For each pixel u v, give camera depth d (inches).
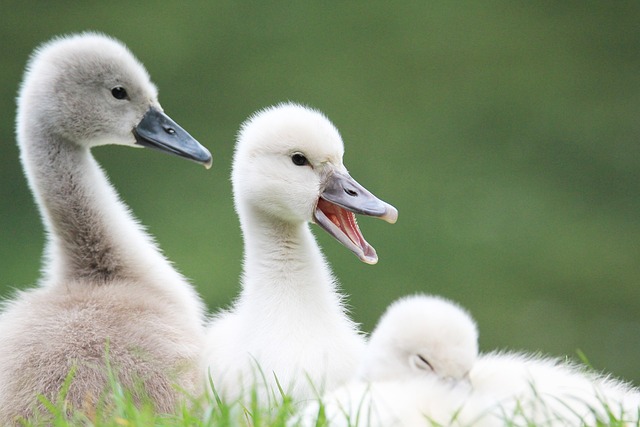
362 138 856.9
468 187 837.8
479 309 788.0
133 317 333.1
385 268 789.2
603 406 284.0
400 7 904.3
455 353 301.7
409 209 821.9
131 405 281.9
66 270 364.8
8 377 319.9
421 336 304.2
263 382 322.3
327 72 877.8
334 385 326.0
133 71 390.6
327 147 350.3
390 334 310.0
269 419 278.4
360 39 893.2
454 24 902.4
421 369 303.7
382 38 895.1
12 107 848.9
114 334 324.8
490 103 880.9
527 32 906.1
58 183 375.9
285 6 898.7
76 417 295.9
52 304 336.8
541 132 868.0
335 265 773.3
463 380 300.5
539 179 848.3
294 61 879.7
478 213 821.2
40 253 809.5
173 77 871.1
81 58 384.5
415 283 788.0
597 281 797.9
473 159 856.3
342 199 347.3
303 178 348.2
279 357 326.6
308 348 330.3
